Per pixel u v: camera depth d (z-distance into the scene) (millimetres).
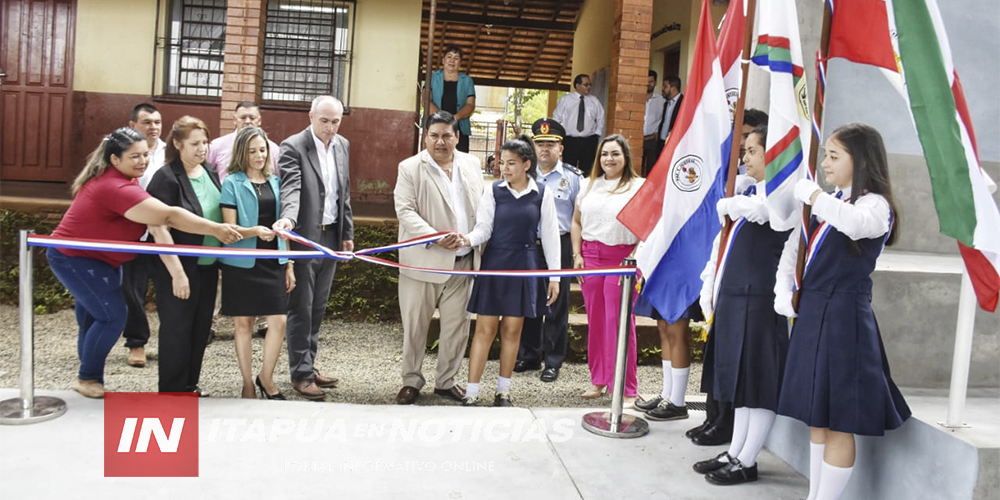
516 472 3572
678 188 3994
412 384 4914
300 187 4770
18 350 5902
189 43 9453
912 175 4887
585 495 3367
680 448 4000
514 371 6043
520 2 12703
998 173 4945
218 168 6078
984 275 2828
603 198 4996
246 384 4645
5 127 9414
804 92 3289
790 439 3830
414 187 4855
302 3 9469
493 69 16172
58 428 3811
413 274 4789
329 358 6129
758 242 3479
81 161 9406
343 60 9547
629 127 8414
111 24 9281
